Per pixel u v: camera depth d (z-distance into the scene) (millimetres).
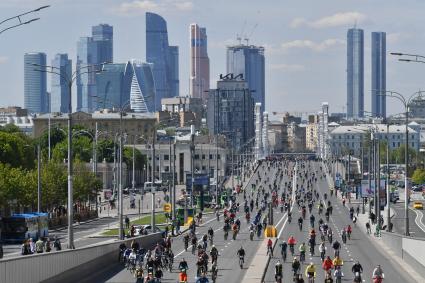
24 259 155375
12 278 148625
